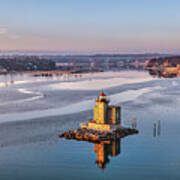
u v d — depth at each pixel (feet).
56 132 282.77
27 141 251.80
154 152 226.38
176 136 269.44
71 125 309.83
